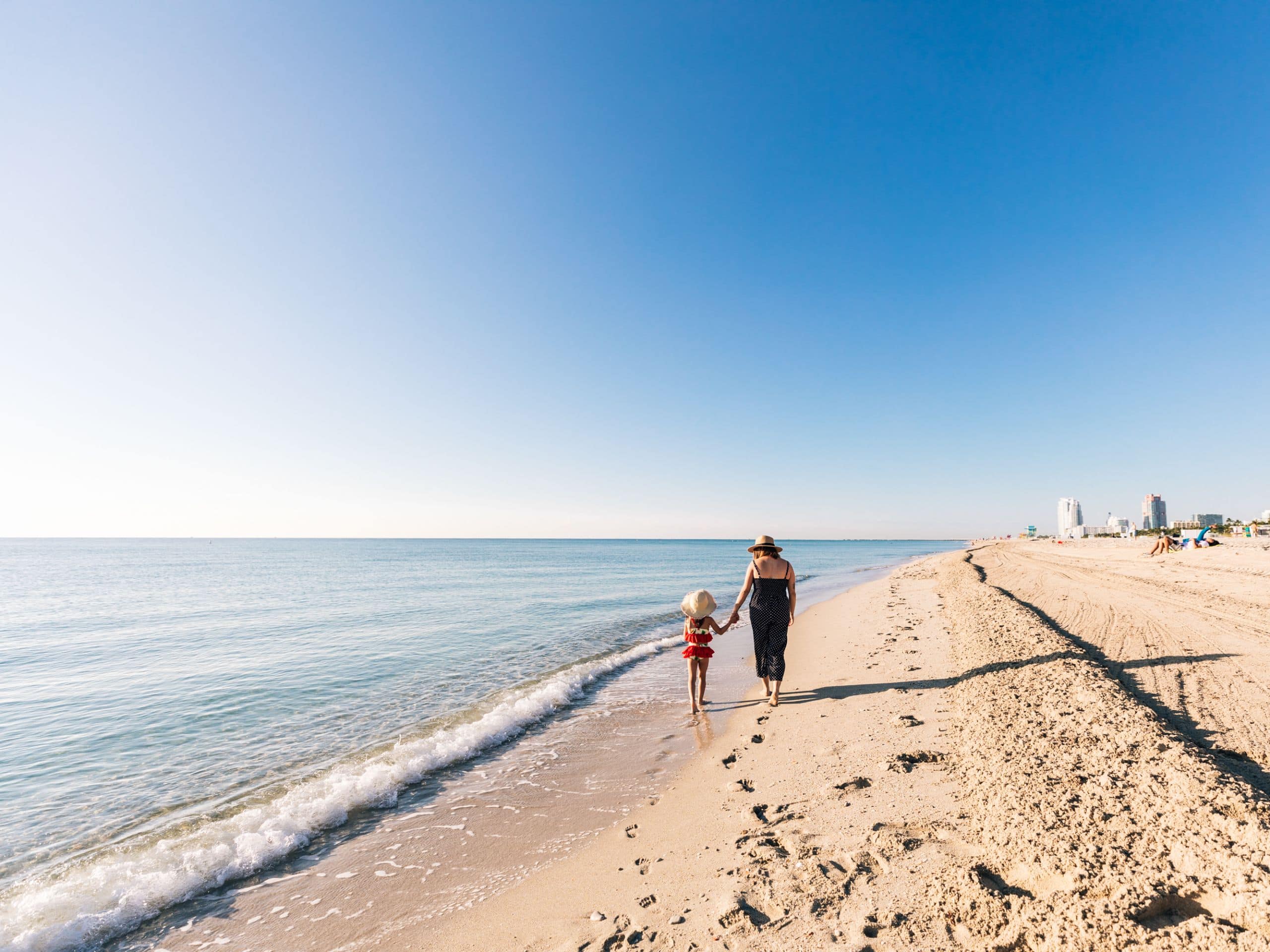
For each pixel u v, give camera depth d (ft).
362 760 20.10
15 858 14.35
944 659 28.04
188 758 21.22
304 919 11.10
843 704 22.21
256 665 36.86
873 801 13.33
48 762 21.07
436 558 248.52
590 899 10.96
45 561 227.20
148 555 295.69
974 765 14.05
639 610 62.39
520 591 88.38
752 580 23.75
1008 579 65.41
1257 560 74.59
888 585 77.36
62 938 10.82
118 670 37.01
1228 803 9.82
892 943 8.25
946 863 10.17
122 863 13.57
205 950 10.36
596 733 21.74
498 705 26.16
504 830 14.43
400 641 44.32
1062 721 15.71
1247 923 7.08
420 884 12.17
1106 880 8.33
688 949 8.92
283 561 220.64
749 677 29.14
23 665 39.40
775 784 15.40
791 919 9.25
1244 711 15.92
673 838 13.14
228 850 13.65
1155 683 19.21
